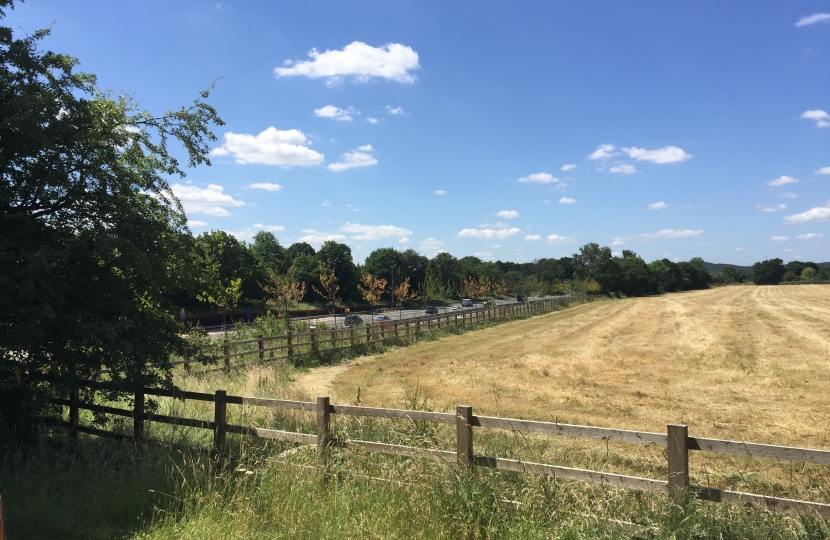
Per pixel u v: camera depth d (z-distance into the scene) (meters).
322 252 78.19
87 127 7.16
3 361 6.43
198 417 8.95
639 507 4.74
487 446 7.08
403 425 7.04
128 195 7.48
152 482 5.68
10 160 6.73
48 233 7.00
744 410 11.30
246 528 4.71
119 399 7.84
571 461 7.25
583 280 99.81
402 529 4.71
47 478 5.90
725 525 4.27
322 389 14.77
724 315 43.88
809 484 6.32
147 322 7.45
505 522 4.72
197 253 8.33
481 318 42.31
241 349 18.88
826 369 16.23
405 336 29.03
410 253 94.94
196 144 8.18
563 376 16.48
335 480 5.60
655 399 12.66
